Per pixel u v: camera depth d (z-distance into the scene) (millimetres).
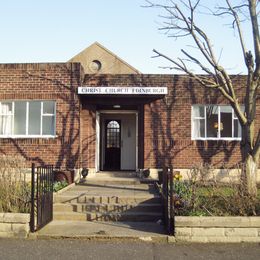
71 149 15852
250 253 8016
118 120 18938
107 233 9328
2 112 16422
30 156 15938
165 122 16625
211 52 12047
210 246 8516
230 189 9633
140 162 16703
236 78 16594
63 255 7801
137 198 11961
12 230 9109
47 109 16297
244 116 11953
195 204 9562
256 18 11633
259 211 9234
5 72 16250
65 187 13672
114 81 16594
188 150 16531
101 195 12344
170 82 16703
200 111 16891
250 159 11281
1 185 9766
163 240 8875
